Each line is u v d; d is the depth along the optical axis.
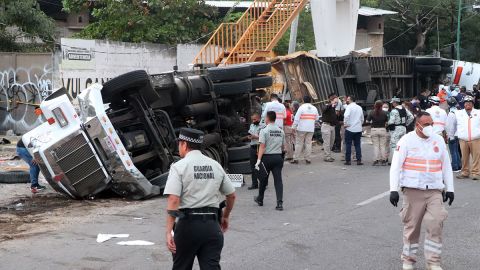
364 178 17.84
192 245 6.50
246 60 26.58
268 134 13.32
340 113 24.06
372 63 31.77
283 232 11.14
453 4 60.53
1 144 23.27
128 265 8.95
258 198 13.73
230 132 18.48
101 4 34.41
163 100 16.05
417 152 8.54
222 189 6.76
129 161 14.15
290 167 20.33
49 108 13.87
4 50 28.03
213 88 17.34
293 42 31.58
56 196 15.03
